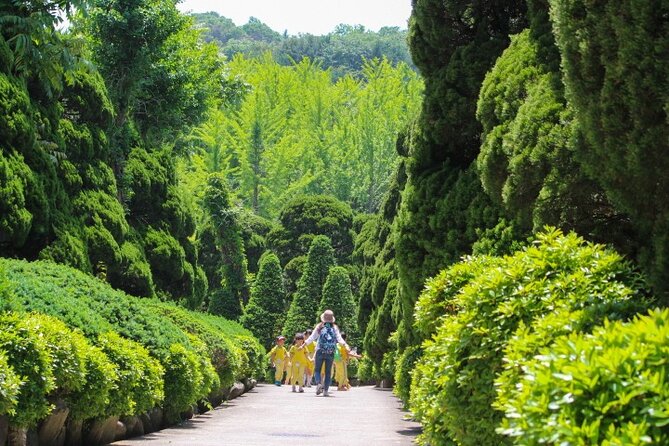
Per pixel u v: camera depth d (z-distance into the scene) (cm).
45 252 1614
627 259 840
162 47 3119
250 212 6025
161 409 1489
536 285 695
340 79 9962
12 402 829
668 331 394
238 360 2430
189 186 6197
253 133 7538
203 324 2094
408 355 1664
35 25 1586
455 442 858
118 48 2889
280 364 3678
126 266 2055
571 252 725
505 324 701
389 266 3112
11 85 1560
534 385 417
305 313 5162
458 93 1342
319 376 2720
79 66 1686
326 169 8412
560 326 563
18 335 904
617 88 704
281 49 16612
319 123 8950
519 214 990
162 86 3198
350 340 4966
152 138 3234
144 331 1432
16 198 1495
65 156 1777
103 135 2069
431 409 879
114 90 2881
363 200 8212
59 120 1861
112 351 1180
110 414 1171
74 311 1160
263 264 5025
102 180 2034
